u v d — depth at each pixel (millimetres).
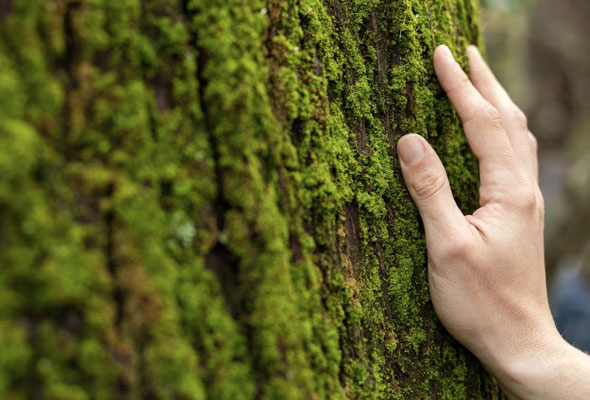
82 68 481
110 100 485
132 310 478
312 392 522
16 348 456
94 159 480
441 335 606
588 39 2914
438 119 624
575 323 1833
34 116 468
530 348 585
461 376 612
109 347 471
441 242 585
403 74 603
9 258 458
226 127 511
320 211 552
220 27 511
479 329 588
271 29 541
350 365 555
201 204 505
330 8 576
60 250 466
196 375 490
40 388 460
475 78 650
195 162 506
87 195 476
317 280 545
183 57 505
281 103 541
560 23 2883
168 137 500
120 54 489
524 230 594
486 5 1215
